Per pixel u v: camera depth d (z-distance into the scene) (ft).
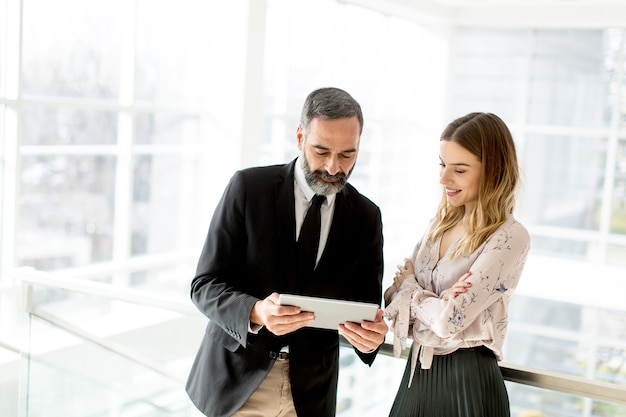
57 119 20.15
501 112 30.94
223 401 7.11
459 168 7.18
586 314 28.91
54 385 9.38
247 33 20.24
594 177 29.30
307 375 7.18
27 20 18.74
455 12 30.40
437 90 31.73
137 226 23.54
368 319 6.37
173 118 21.72
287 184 7.18
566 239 29.84
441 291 7.33
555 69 29.84
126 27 19.53
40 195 21.25
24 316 9.50
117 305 8.77
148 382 8.71
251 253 7.06
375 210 7.50
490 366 7.07
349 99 6.76
